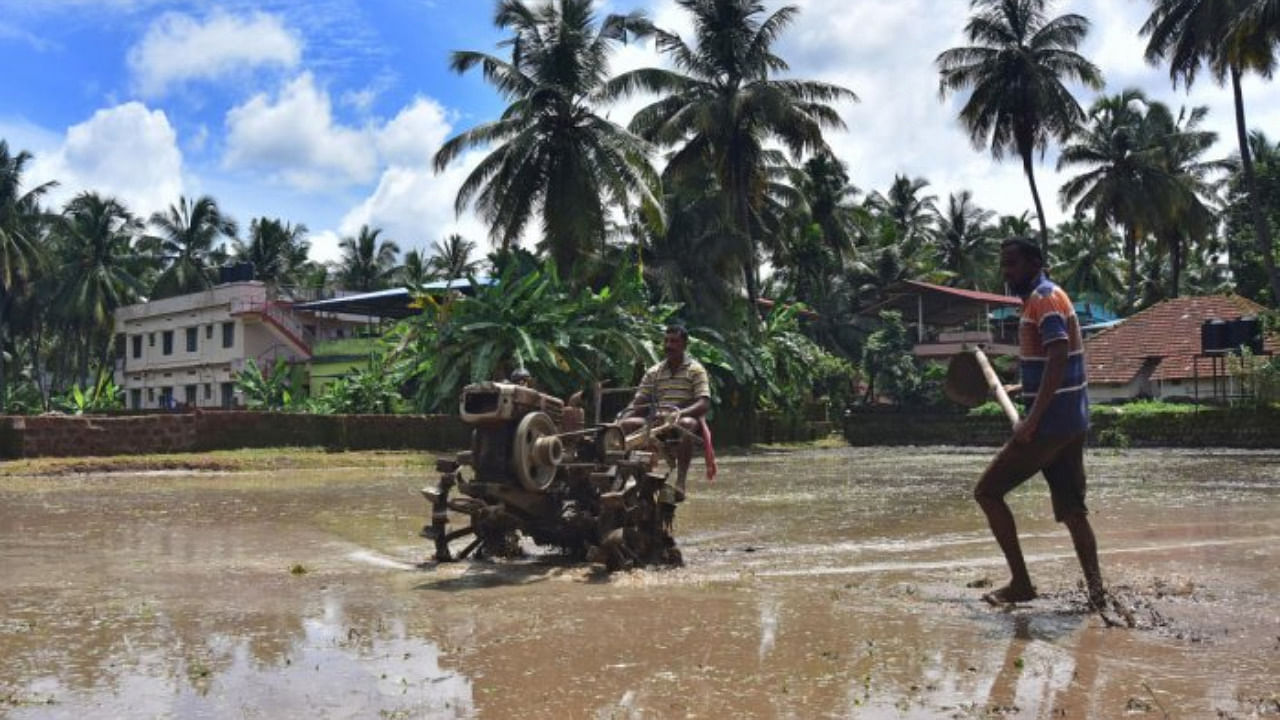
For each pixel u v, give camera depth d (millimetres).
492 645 4012
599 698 3262
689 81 35469
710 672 3578
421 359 27547
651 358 27250
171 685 3461
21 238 49156
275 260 64938
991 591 5074
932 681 3443
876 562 6336
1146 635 4125
